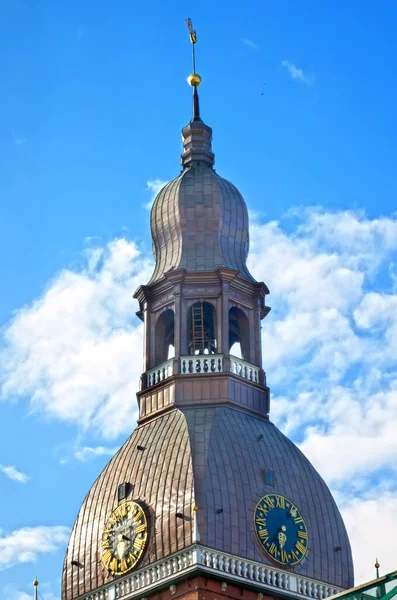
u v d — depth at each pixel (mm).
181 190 127875
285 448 121125
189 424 119500
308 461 121750
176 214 127250
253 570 115312
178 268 124812
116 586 116938
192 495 115375
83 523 120188
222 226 127125
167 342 125812
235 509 116000
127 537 117125
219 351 122875
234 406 121438
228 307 124188
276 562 116375
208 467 116688
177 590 114062
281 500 118125
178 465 117188
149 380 124000
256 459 118812
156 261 127812
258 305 125750
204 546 113812
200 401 121375
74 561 119562
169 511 115812
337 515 120438
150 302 125938
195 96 133125
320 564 118188
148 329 125375
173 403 121500
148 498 117188
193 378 122000
